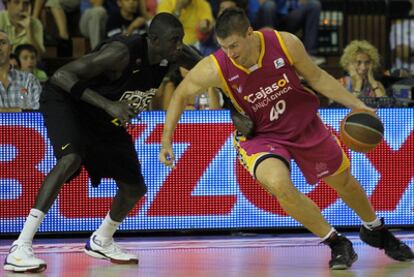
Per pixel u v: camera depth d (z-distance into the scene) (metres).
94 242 11.39
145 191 11.53
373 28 22.09
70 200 13.23
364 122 10.12
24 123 13.10
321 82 10.22
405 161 13.70
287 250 12.18
